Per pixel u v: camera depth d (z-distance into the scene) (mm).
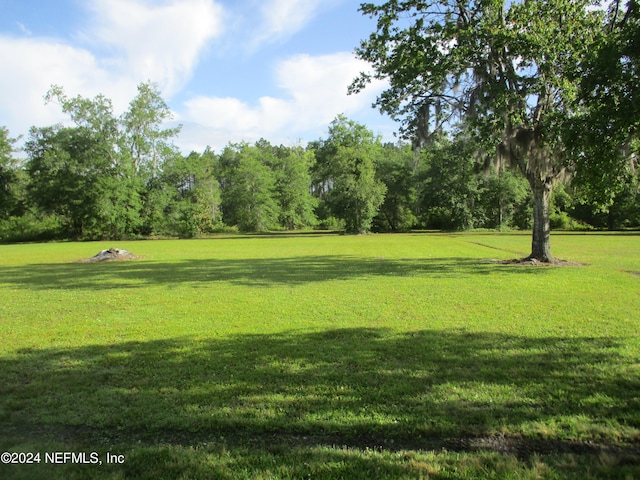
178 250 29766
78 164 50656
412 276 13852
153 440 3572
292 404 4168
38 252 30578
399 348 5992
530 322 7340
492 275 13703
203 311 8867
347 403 4172
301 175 71000
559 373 4867
